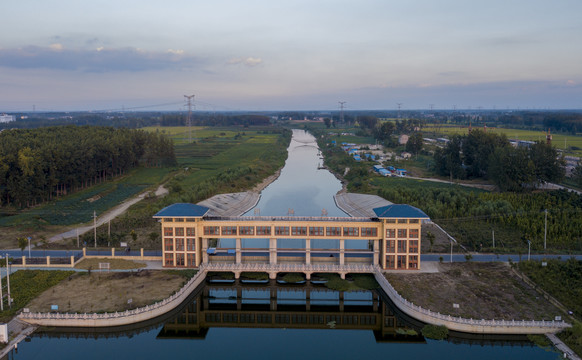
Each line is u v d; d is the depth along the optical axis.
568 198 172.62
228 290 118.38
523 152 198.12
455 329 90.81
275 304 114.19
